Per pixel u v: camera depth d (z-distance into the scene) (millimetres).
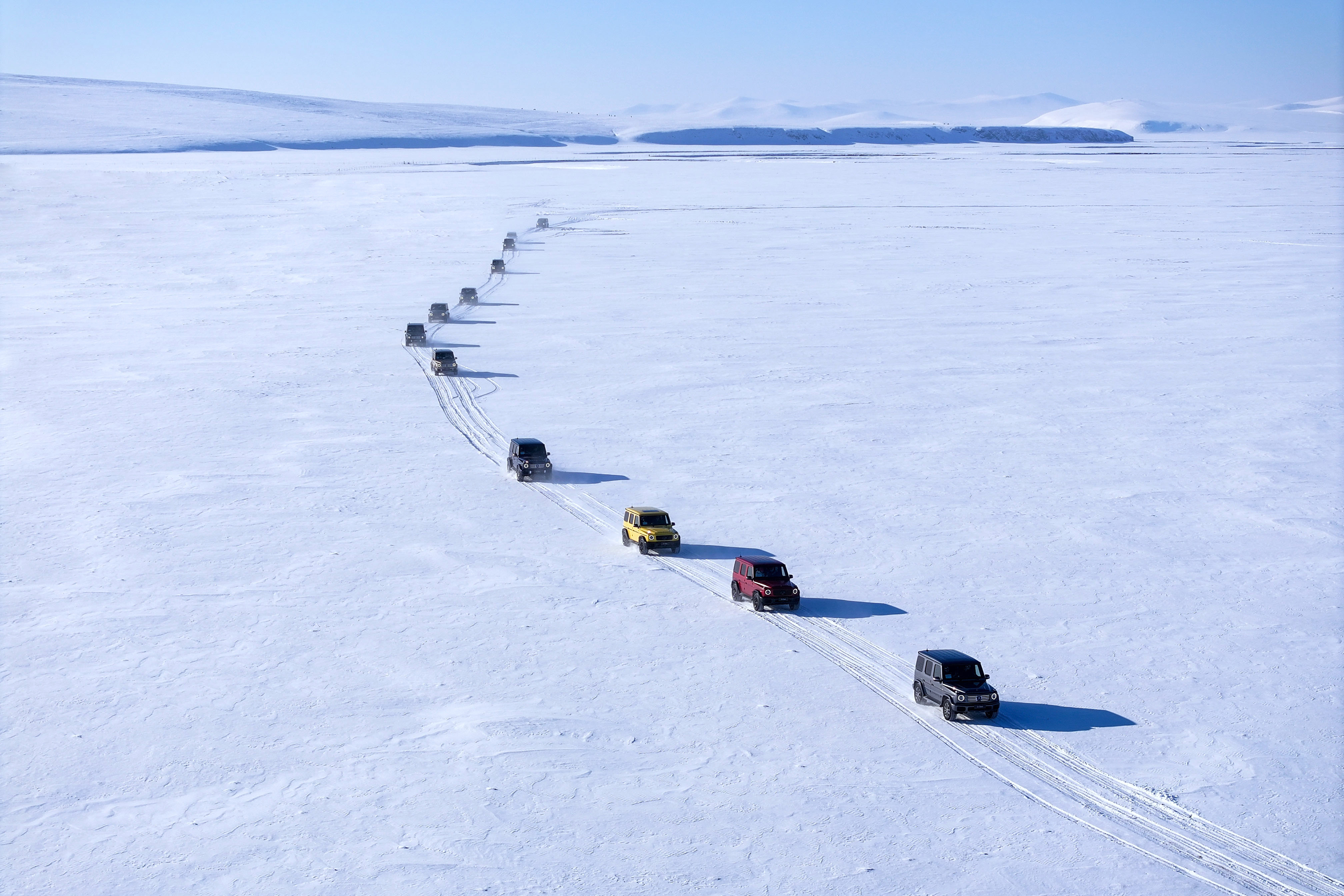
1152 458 39969
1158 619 26391
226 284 79438
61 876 16656
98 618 25953
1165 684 23094
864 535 32281
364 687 22766
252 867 16906
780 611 26812
